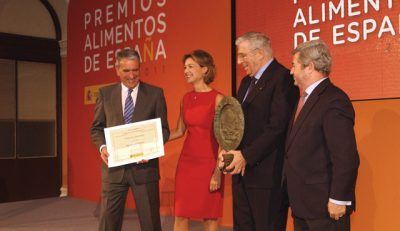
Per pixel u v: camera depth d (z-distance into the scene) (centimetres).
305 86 241
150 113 324
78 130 691
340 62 397
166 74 554
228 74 483
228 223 484
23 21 688
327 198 227
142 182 317
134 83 319
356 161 219
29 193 693
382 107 374
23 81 689
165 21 554
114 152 310
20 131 686
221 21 490
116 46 623
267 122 267
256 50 270
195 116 338
